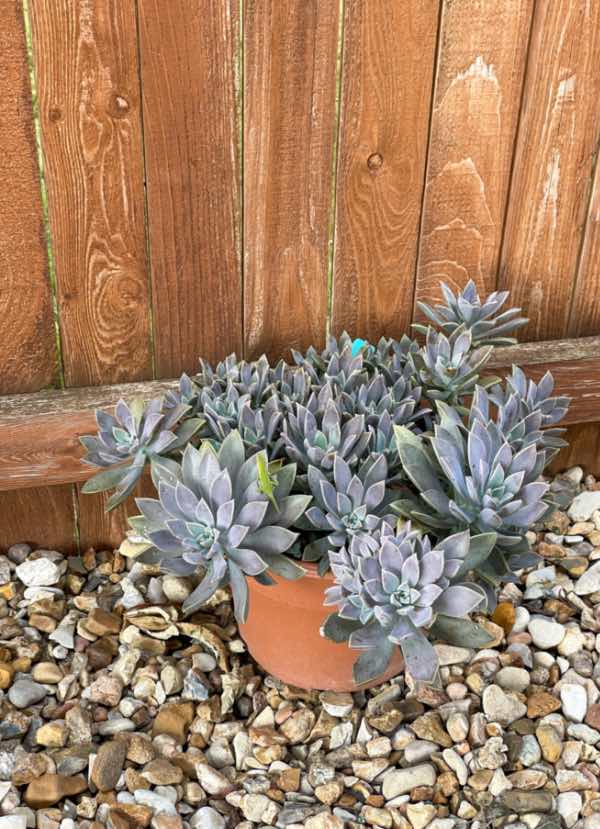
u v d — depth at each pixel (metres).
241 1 1.19
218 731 1.24
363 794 1.16
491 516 1.04
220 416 1.16
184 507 1.01
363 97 1.29
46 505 1.48
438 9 1.26
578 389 1.53
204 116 1.25
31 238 1.27
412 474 1.06
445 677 1.32
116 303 1.34
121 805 1.12
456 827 1.12
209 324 1.40
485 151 1.37
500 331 1.33
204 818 1.12
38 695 1.28
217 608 1.42
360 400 1.20
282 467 1.08
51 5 1.14
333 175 1.33
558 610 1.44
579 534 1.60
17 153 1.21
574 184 1.43
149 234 1.31
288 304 1.42
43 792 1.13
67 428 1.33
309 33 1.23
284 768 1.19
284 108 1.27
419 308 1.47
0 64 1.15
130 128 1.23
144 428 1.10
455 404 1.26
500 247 1.46
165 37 1.19
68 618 1.41
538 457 1.12
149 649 1.35
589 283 1.53
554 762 1.20
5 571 1.47
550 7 1.29
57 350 1.35
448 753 1.19
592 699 1.30
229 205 1.32
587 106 1.38
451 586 0.98
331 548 1.11
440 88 1.32
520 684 1.31
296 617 1.20
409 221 1.40
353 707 1.27
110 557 1.54
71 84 1.19
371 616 1.00
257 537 1.02
